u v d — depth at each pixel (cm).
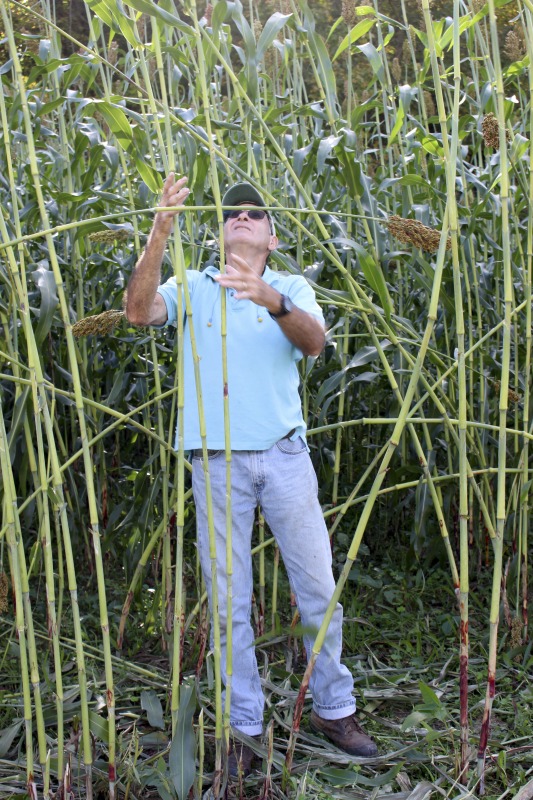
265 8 775
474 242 440
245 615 263
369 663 347
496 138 329
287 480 257
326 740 284
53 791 246
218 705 231
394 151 523
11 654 351
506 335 237
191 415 258
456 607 403
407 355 314
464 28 320
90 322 276
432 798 248
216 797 231
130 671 336
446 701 314
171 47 305
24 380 268
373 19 393
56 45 421
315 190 438
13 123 355
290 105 357
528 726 291
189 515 411
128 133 300
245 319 255
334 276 366
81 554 457
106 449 511
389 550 475
